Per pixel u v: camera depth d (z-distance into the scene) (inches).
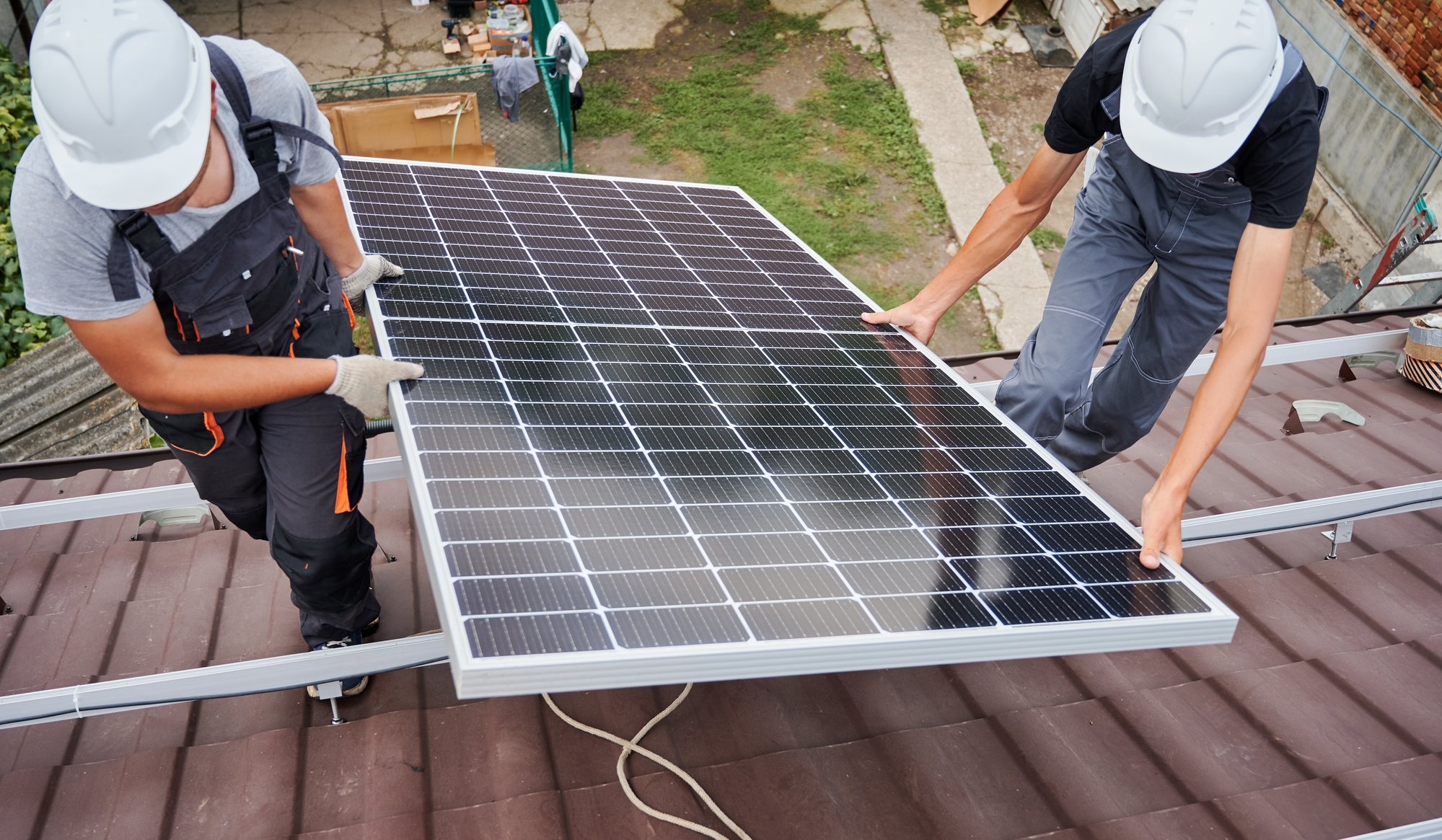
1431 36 387.5
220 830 98.7
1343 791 110.6
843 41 564.7
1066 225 472.1
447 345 110.3
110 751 110.6
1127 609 88.7
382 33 538.6
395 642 100.8
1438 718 122.8
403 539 148.7
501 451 91.7
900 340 148.3
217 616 129.3
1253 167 114.8
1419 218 283.9
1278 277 114.9
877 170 489.4
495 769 106.2
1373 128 426.6
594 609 73.1
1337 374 226.8
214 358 90.4
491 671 65.1
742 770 107.4
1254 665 133.1
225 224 89.0
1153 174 135.9
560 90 423.5
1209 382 113.7
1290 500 172.2
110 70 73.5
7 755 109.5
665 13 581.3
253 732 113.0
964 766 111.1
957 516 100.7
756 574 82.5
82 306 81.8
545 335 119.3
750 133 502.6
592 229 157.9
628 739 111.0
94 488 166.7
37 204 77.7
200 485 107.7
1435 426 197.6
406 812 100.7
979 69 553.6
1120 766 113.7
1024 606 85.4
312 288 107.3
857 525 94.2
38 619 127.8
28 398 297.0
